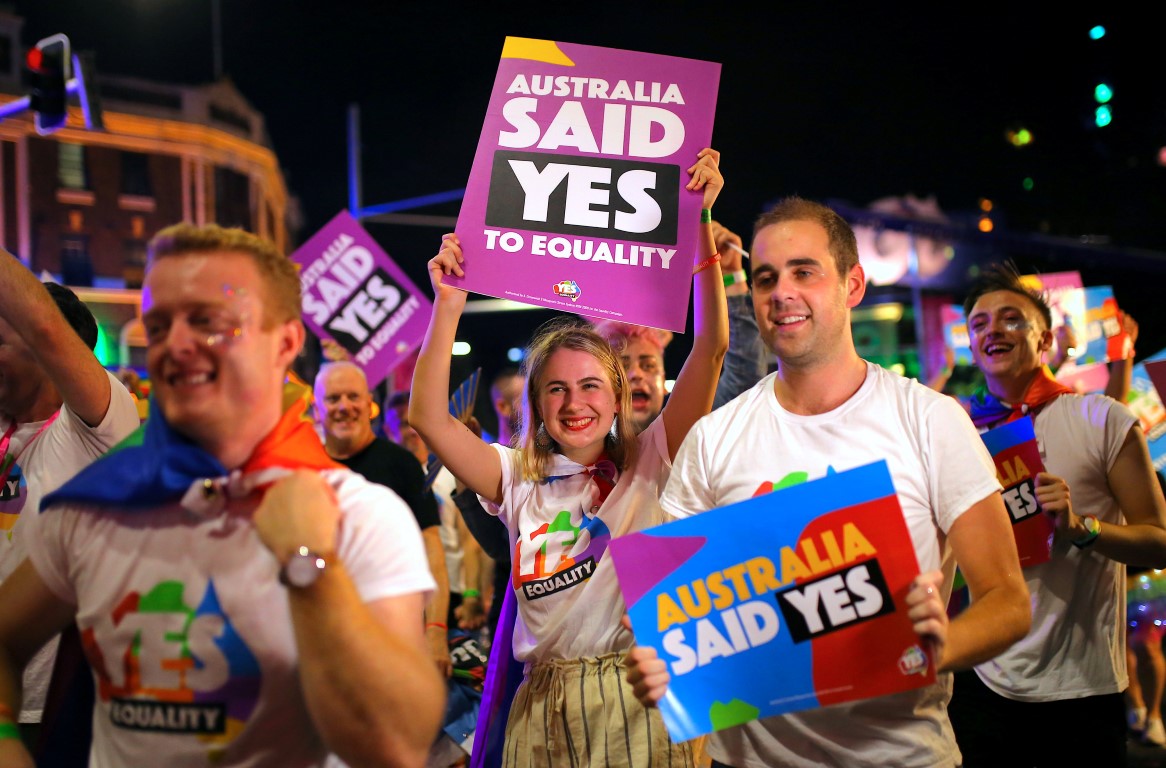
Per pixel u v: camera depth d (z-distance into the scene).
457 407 5.01
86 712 2.12
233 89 46.72
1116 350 6.64
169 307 1.85
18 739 1.96
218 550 1.84
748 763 2.70
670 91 3.36
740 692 2.37
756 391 2.88
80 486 1.91
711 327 3.45
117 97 43.97
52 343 2.85
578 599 3.31
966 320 4.40
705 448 2.85
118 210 44.31
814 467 2.65
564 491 3.47
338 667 1.65
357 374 5.24
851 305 2.77
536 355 3.55
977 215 21.59
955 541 2.53
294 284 1.99
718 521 2.41
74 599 2.02
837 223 2.73
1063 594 3.75
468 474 3.54
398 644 1.73
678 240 3.27
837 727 2.60
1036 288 4.33
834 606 2.34
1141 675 6.69
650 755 3.17
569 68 3.39
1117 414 3.91
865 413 2.65
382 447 5.22
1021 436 3.69
